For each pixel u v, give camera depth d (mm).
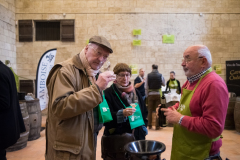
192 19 6418
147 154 1012
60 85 1141
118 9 6371
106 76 1171
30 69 6375
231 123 4625
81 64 1281
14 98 1850
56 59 6379
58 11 6332
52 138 1234
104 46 1233
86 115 1259
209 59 1257
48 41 6379
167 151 3172
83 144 1213
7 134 1709
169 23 6406
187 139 1289
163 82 4672
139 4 6379
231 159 2865
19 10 6324
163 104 1701
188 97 1313
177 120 1238
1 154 1739
